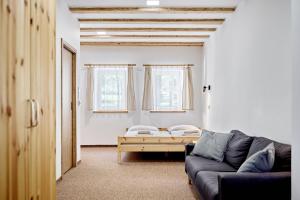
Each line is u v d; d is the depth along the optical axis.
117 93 7.62
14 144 1.34
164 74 7.63
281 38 3.03
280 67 3.05
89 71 7.57
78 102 5.48
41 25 1.66
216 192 2.34
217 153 3.66
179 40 7.14
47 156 1.76
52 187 1.85
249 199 2.19
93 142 7.58
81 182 4.16
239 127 4.45
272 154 2.44
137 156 6.14
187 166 3.86
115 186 3.96
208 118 6.70
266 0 3.42
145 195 3.58
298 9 1.99
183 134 5.80
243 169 2.45
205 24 5.62
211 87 6.43
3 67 1.25
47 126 1.75
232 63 4.83
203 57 7.48
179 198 3.46
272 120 3.26
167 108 7.61
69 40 4.83
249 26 4.01
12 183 1.33
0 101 1.23
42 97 1.67
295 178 2.01
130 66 7.56
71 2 4.56
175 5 4.69
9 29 1.30
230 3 4.56
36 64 1.59
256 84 3.75
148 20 5.41
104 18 5.37
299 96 1.97
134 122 7.60
